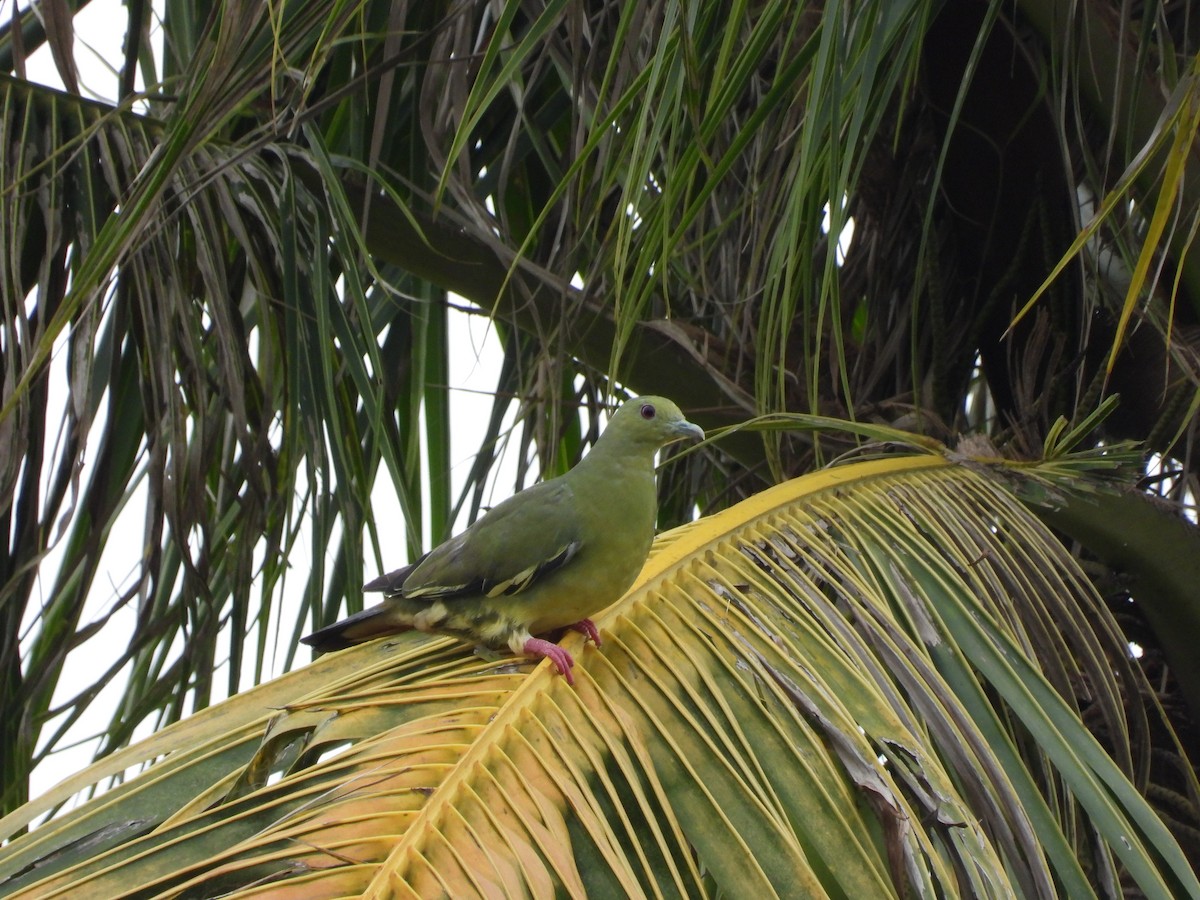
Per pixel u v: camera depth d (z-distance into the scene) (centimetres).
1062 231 975
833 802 540
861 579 700
